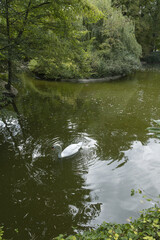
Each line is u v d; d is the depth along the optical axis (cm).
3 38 964
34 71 2247
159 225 308
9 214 461
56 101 1388
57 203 489
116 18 2158
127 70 2288
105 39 2245
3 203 493
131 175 579
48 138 818
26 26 1075
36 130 896
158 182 545
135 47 2391
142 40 3416
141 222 334
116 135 834
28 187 546
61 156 671
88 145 754
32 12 1184
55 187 544
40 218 447
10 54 998
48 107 1248
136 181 553
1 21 1295
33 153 709
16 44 1079
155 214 347
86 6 1123
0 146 761
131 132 862
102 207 470
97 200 493
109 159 661
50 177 584
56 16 1192
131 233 304
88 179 570
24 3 1127
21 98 1450
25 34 1205
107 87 1820
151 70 2834
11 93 1443
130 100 1384
